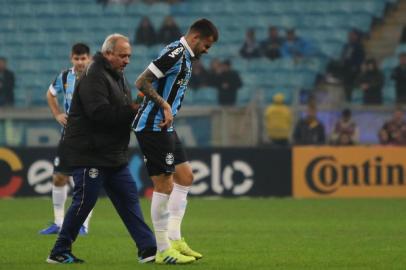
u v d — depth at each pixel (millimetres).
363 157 71750
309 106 72438
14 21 97562
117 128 30484
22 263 31344
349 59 85062
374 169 71812
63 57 95375
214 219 52719
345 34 93438
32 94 82875
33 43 96438
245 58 90125
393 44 93125
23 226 47875
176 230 33094
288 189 71812
